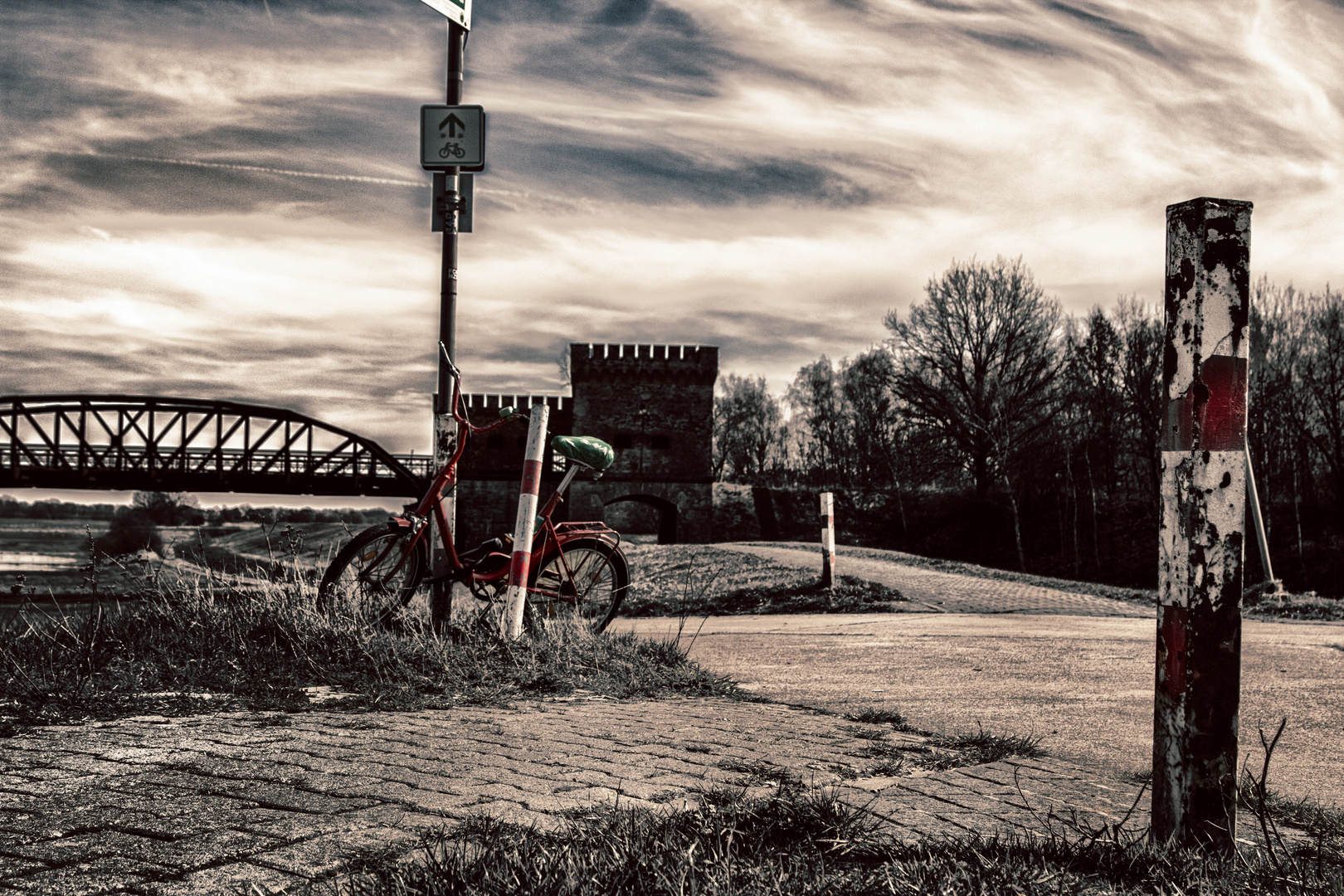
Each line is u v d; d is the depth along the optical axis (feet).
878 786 9.57
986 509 169.58
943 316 164.66
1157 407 147.13
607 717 12.82
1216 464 7.26
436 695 13.70
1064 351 159.84
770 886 5.92
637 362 174.19
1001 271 162.20
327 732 10.80
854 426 214.07
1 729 10.37
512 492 176.04
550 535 19.01
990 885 6.10
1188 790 7.18
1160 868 6.61
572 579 19.45
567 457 19.51
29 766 8.91
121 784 8.29
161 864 6.27
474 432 18.84
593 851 6.28
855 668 20.65
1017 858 6.75
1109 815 8.61
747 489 197.47
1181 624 7.28
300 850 6.59
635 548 83.76
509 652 16.22
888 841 7.25
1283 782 11.02
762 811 7.66
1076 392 156.97
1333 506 137.90
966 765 10.85
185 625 15.71
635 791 8.65
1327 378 135.54
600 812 7.59
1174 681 7.30
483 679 14.85
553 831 6.97
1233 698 7.25
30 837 6.80
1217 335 7.28
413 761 9.46
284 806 7.68
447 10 19.43
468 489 175.94
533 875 5.79
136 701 11.98
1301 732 13.87
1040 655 22.90
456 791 8.29
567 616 18.84
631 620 37.47
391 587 17.88
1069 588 48.70
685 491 173.78
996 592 43.83
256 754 9.50
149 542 18.29
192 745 9.84
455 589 21.66
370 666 14.71
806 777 9.68
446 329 19.10
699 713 13.67
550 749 10.34
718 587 47.88
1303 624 33.78
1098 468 161.79
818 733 12.30
